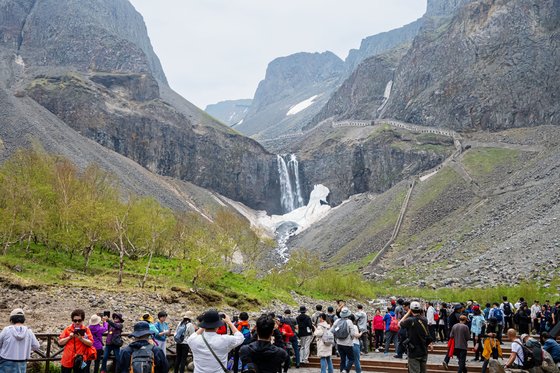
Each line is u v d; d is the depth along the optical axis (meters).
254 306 52.38
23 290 42.00
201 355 12.23
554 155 125.94
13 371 15.43
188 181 198.25
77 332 17.30
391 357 29.45
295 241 166.00
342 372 22.22
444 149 172.75
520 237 85.94
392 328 29.91
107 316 22.39
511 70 176.25
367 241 128.88
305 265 83.88
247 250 90.56
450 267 89.25
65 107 175.88
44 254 61.59
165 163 192.88
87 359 17.41
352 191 192.75
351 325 22.20
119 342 21.14
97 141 176.38
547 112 162.00
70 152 143.00
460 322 24.12
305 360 27.06
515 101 170.00
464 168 143.62
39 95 175.62
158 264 69.25
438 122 189.00
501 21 188.50
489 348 24.16
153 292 47.25
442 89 194.00
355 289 78.94
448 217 122.56
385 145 187.50
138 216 68.88
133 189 142.50
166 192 163.25
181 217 96.25
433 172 156.75
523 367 19.75
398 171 180.00
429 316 34.25
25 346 15.78
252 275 71.06
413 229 124.75
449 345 24.53
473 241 98.81
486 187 127.62
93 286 46.97
